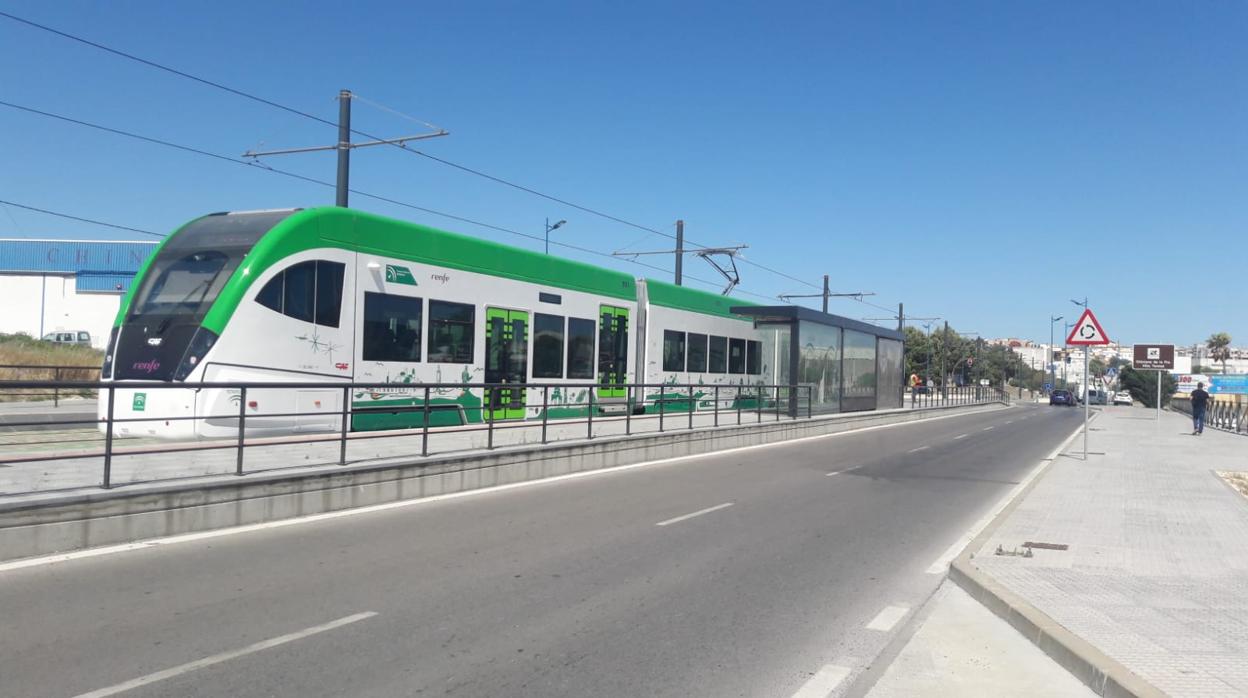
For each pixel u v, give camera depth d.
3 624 6.13
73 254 59.59
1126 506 12.72
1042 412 57.50
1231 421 35.19
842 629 6.71
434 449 13.74
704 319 27.12
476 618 6.70
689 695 5.27
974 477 17.17
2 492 8.48
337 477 10.90
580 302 21.28
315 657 5.70
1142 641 6.00
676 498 13.12
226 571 7.79
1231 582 7.85
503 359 18.72
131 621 6.29
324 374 14.76
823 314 30.14
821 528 11.09
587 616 6.86
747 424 22.73
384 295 15.91
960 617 7.07
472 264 17.95
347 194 20.20
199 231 14.79
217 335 13.45
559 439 16.11
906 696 5.31
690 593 7.67
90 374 33.56
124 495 8.63
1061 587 7.57
